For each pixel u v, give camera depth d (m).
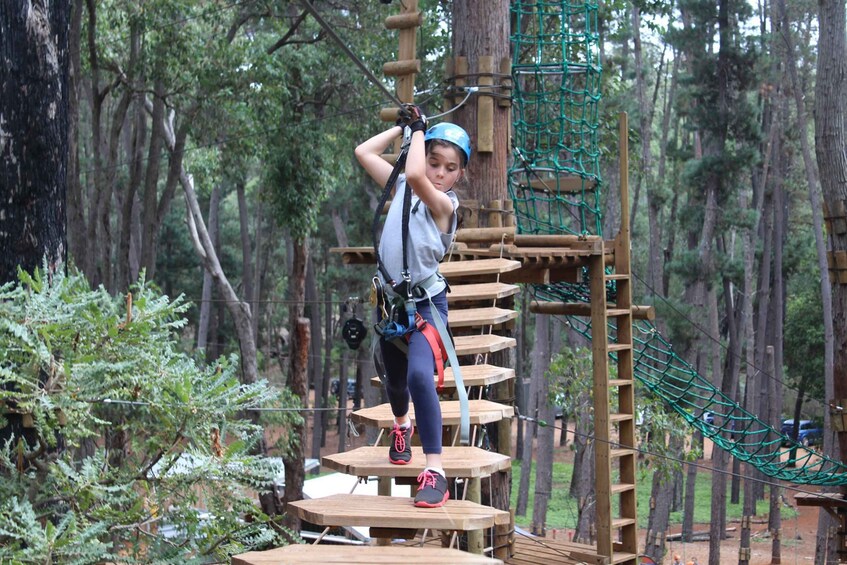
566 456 41.53
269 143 21.02
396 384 4.18
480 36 9.73
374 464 4.24
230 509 5.35
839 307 12.98
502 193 9.71
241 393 5.34
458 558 3.36
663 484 23.94
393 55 21.16
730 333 36.00
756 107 32.06
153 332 5.91
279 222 21.80
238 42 20.81
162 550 5.14
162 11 18.56
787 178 38.34
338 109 22.38
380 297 4.02
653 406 18.00
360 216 36.78
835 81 13.30
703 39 30.98
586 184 11.09
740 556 25.38
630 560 10.25
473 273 7.54
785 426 41.72
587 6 10.77
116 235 37.16
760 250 36.59
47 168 6.23
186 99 20.73
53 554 4.27
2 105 6.07
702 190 32.06
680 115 33.00
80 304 5.02
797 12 32.16
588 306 10.89
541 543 10.44
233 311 23.73
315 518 3.71
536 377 28.48
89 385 4.94
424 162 3.86
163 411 5.17
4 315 4.85
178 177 21.38
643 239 44.38
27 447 5.34
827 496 12.34
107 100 32.66
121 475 5.22
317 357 38.78
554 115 19.22
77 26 18.33
